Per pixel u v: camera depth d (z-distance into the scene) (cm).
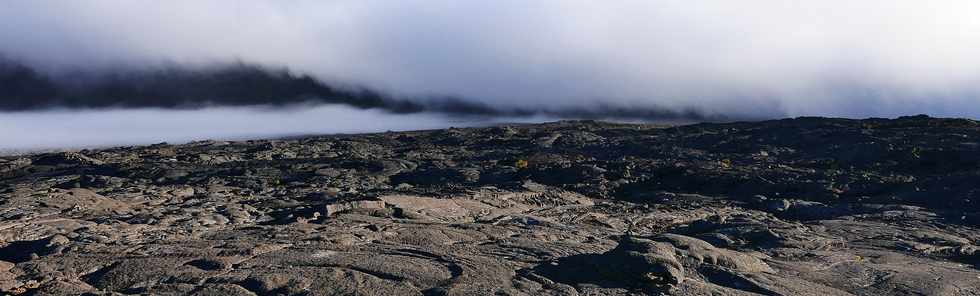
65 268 1434
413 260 1480
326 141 7344
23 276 1387
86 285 1320
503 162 4841
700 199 3166
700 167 3869
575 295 1234
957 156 3594
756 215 2625
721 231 2120
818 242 1970
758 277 1374
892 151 3938
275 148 6319
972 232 2159
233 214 2308
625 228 2384
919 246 1909
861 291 1370
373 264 1421
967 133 4222
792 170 3688
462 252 1617
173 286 1282
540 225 2219
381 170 4481
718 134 5506
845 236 2102
